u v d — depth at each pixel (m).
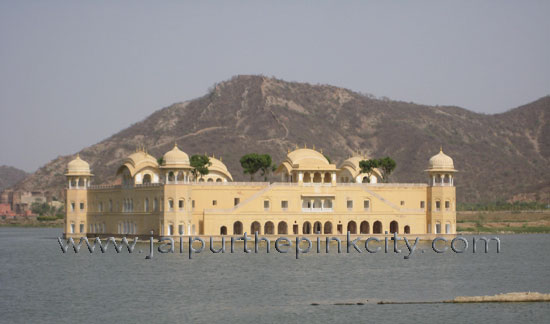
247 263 124.94
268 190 166.12
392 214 172.25
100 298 91.81
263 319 80.38
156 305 87.50
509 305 85.62
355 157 199.38
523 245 169.50
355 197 170.75
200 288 98.56
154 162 177.88
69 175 188.50
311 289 97.69
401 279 106.44
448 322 78.50
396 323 78.19
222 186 169.00
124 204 175.88
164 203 159.88
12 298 92.19
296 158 174.38
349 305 87.00
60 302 89.50
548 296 87.81
